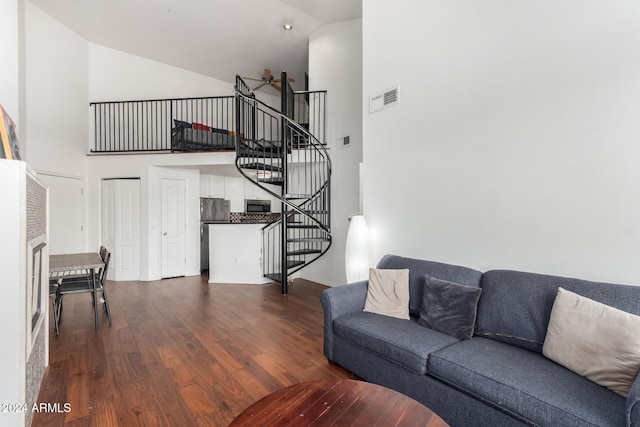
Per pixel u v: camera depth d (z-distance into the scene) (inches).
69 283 135.7
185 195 245.4
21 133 181.9
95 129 233.0
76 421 71.7
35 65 190.1
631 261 69.0
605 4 72.4
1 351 59.0
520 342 72.7
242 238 218.1
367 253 132.4
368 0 136.8
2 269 59.2
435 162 110.2
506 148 90.7
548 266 82.4
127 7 193.8
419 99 115.5
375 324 88.7
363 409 51.3
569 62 78.2
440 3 108.0
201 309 157.6
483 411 60.7
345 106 202.2
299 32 222.4
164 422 71.5
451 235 105.4
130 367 96.8
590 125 74.9
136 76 253.9
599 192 73.7
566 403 51.3
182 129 222.8
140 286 208.4
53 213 201.9
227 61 265.9
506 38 90.4
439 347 74.3
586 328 60.0
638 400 43.8
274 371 94.7
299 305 165.5
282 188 195.3
